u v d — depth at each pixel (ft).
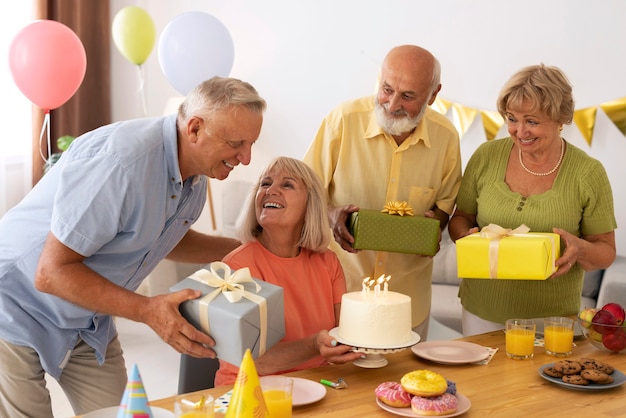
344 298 5.76
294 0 16.22
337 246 8.23
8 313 5.83
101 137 5.60
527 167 7.41
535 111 6.84
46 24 12.78
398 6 15.15
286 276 6.56
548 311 7.39
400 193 7.97
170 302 5.23
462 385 5.72
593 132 13.47
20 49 12.67
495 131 14.35
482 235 6.66
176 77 14.61
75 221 5.30
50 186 5.78
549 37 13.75
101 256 5.80
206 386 6.88
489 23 14.26
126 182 5.42
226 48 14.66
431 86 7.48
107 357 6.51
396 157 7.90
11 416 6.08
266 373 6.07
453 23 14.60
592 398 5.49
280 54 16.55
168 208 5.92
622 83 13.25
